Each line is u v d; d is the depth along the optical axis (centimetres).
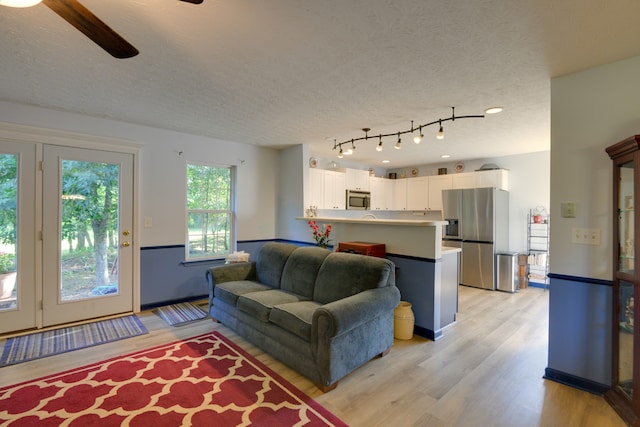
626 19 165
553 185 237
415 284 322
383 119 350
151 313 374
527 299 452
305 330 229
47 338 297
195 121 362
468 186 574
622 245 205
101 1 153
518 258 518
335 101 294
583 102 225
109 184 358
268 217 511
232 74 238
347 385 226
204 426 181
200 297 434
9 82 252
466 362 261
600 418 192
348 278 280
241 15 165
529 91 267
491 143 459
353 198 596
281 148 509
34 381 226
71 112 329
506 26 174
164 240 400
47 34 183
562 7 156
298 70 231
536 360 266
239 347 285
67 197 332
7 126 295
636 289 183
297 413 193
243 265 374
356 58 213
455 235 552
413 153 543
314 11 162
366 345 246
